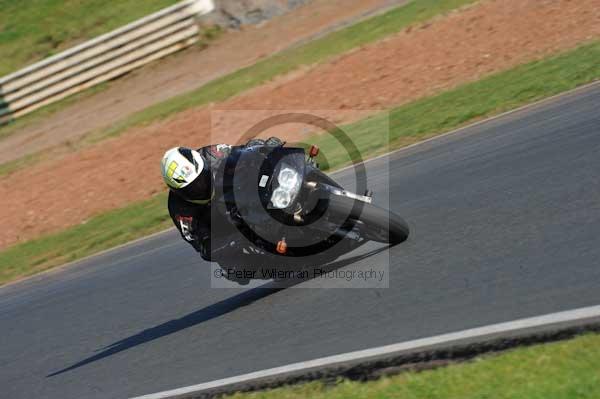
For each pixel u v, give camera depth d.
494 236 22.30
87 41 82.06
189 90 67.50
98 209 48.75
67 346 28.64
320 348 19.64
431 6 62.41
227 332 23.48
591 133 28.50
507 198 25.00
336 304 21.89
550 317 16.80
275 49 69.38
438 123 38.69
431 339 17.75
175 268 32.72
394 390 16.28
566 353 15.30
